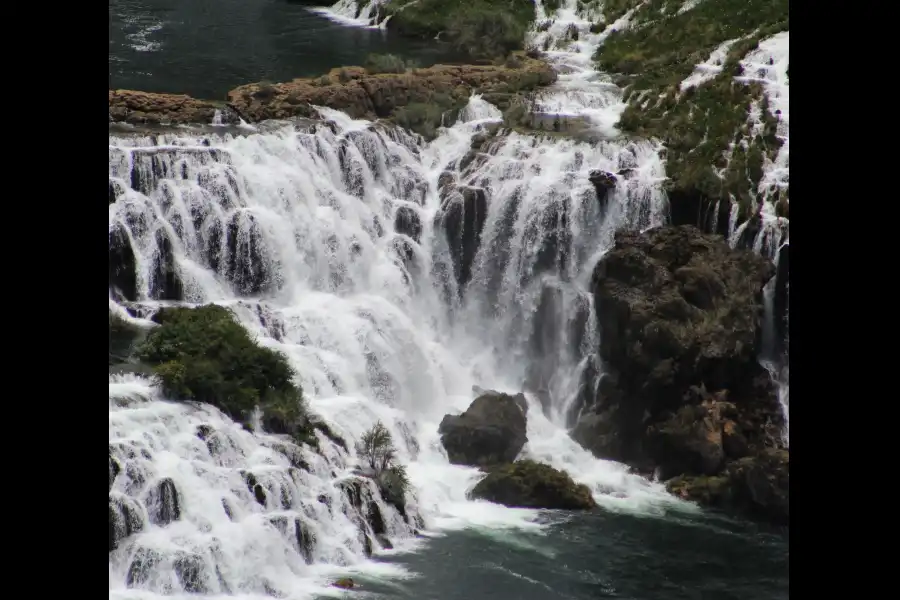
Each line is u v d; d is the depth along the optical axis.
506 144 86.00
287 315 72.69
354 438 66.56
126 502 54.62
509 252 81.56
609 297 75.75
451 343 81.56
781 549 64.50
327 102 87.19
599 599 58.16
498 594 57.47
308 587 56.34
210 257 73.62
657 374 73.25
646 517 67.50
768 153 84.81
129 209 71.25
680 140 85.94
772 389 75.25
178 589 53.62
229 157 76.62
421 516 64.19
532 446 73.44
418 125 87.88
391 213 82.50
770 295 77.62
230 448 60.41
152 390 60.97
